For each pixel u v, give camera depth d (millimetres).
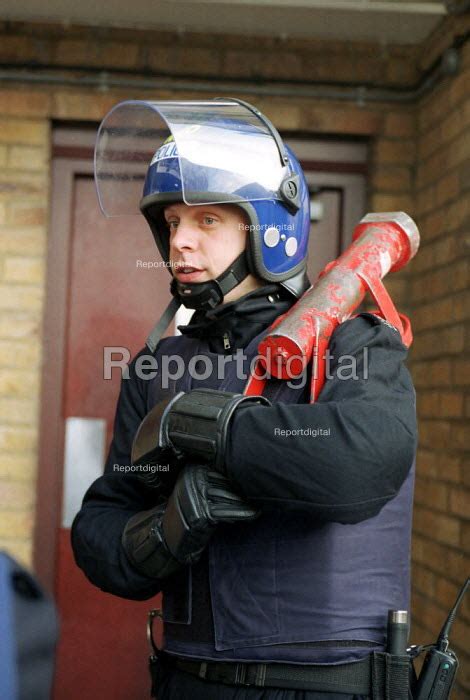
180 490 1439
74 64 3588
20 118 3586
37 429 3588
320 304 1560
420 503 3473
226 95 3635
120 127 1905
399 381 1516
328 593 1490
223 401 1437
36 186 3578
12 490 3535
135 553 1521
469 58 3084
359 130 3676
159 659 1708
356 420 1382
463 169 3104
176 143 1604
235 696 1508
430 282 3445
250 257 1638
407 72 3670
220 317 1666
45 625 899
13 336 3551
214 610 1526
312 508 1374
